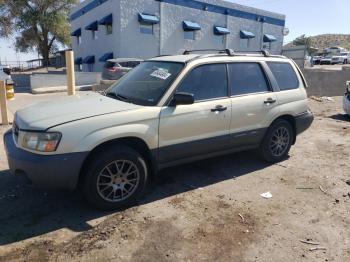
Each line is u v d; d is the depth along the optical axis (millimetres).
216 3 26656
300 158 6070
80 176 3852
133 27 22422
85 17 27891
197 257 3139
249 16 29469
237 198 4375
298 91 5879
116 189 3938
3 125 8055
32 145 3559
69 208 4020
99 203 3867
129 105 4109
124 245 3297
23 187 4559
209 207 4109
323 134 7996
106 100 4363
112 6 22500
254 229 3635
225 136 4848
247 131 5129
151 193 4480
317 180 5043
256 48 30859
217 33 26703
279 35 33094
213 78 4762
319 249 3305
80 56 30453
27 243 3307
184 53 5703
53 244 3299
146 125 4020
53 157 3506
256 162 5777
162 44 24000
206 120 4559
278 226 3703
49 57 43750
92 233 3498
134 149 4113
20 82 22547
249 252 3229
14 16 36156
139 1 22328
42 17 37438
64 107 4082
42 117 3766
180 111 4293
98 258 3094
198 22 25797
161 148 4219
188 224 3701
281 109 5520
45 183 3576
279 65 5758
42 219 3766
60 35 40344
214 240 3412
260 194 4512
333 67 32469
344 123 9422
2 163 5406
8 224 3648
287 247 3322
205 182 4879
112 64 17828
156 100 4199
